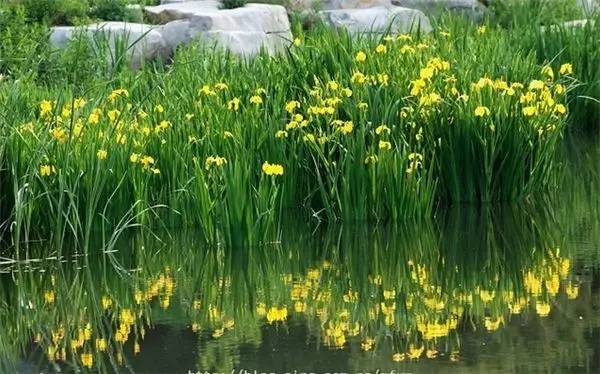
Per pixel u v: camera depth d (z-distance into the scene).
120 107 11.45
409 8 19.97
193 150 10.73
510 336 7.26
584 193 11.73
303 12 19.08
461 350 6.98
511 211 10.99
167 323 7.78
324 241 9.95
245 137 10.70
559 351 6.93
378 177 10.58
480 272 8.91
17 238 9.50
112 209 10.19
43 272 9.18
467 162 11.31
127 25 16.59
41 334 7.72
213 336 7.44
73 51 14.44
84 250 9.60
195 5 18.42
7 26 14.82
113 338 7.52
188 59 13.86
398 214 10.64
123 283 8.84
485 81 11.11
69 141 9.70
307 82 12.27
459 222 10.57
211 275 8.98
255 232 9.81
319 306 8.09
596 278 8.64
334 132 10.78
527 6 19.80
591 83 15.36
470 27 14.92
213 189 10.05
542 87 11.51
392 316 7.80
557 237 9.98
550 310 7.83
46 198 10.09
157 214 10.27
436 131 11.31
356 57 12.09
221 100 11.74
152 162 10.30
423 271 8.99
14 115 10.55
